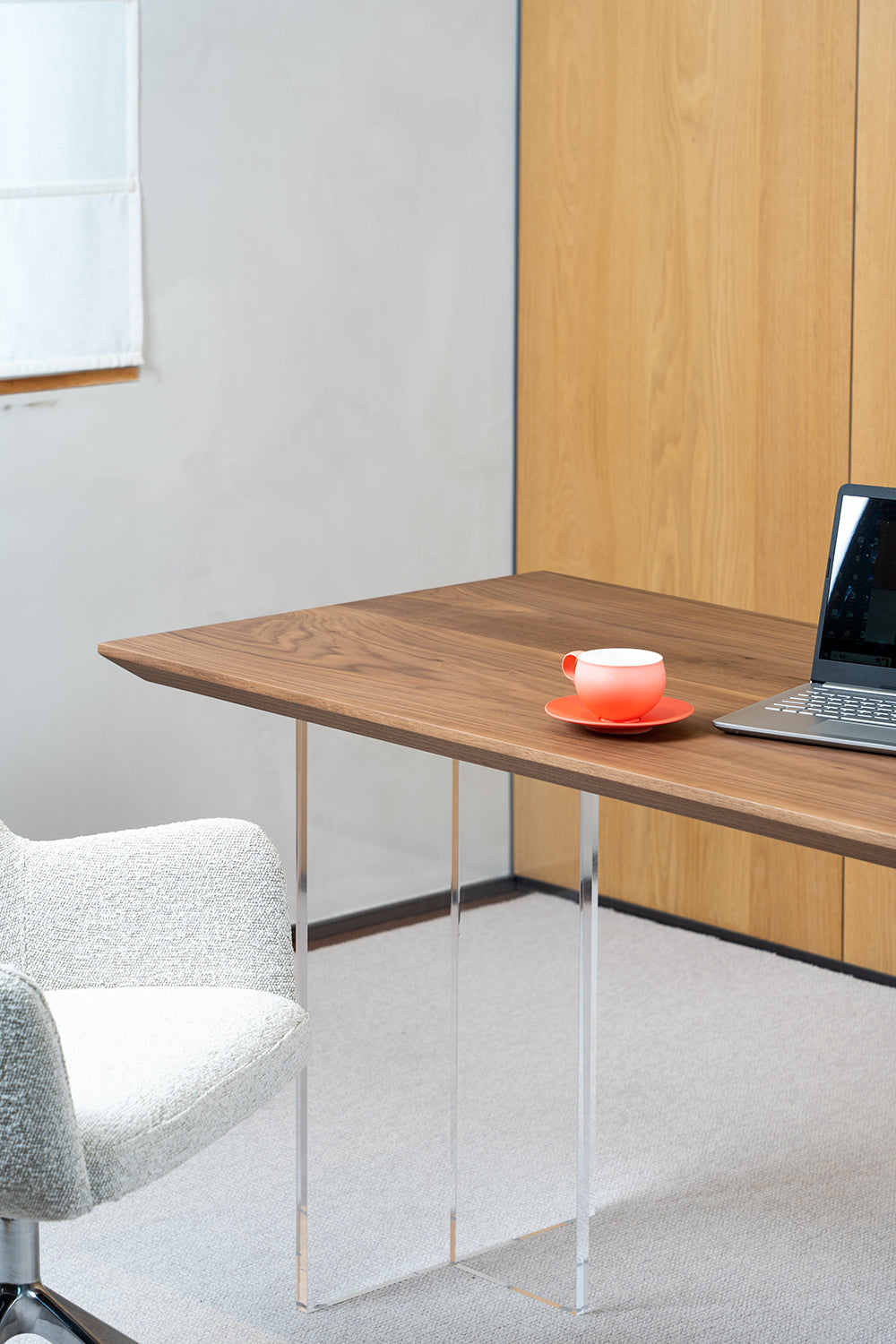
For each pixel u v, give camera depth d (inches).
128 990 73.8
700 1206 95.0
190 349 124.6
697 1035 118.2
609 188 137.3
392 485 139.1
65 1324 68.4
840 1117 105.4
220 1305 85.1
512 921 86.3
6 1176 57.1
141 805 127.2
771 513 131.6
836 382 125.7
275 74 126.2
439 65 136.3
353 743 138.2
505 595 93.9
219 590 129.3
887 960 128.6
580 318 141.0
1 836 75.2
